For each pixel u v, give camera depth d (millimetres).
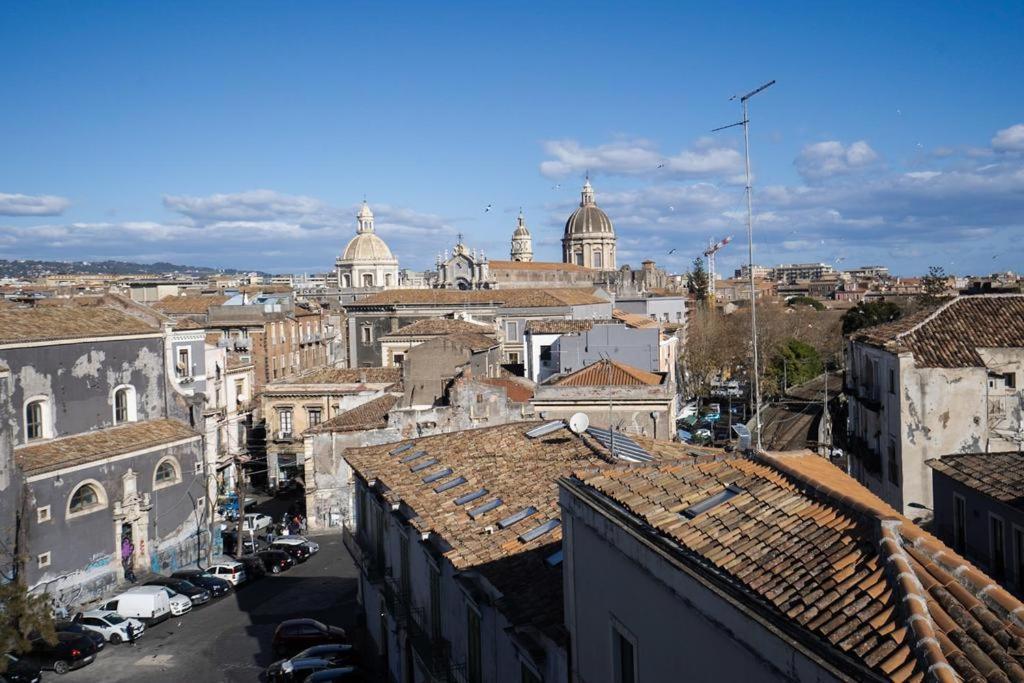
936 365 38656
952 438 38562
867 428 44688
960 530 27250
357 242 189750
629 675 13734
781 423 72688
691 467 15531
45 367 45344
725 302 164125
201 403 53000
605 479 15609
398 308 92750
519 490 22922
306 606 43938
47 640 33938
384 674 32906
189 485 51625
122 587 45812
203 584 45625
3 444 40031
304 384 67688
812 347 101125
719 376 106438
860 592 10000
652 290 152875
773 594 10484
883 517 11055
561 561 17984
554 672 16438
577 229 194500
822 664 9039
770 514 12695
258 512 63750
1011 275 143000
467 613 21250
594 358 55750
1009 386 38812
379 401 59781
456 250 141375
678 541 12586
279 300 101688
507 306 90562
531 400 45781
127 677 35281
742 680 10516
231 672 35438
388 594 29109
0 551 39562
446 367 56906
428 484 26156
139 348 51500
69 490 43469
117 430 49188
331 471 57344
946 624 9195
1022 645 8883
